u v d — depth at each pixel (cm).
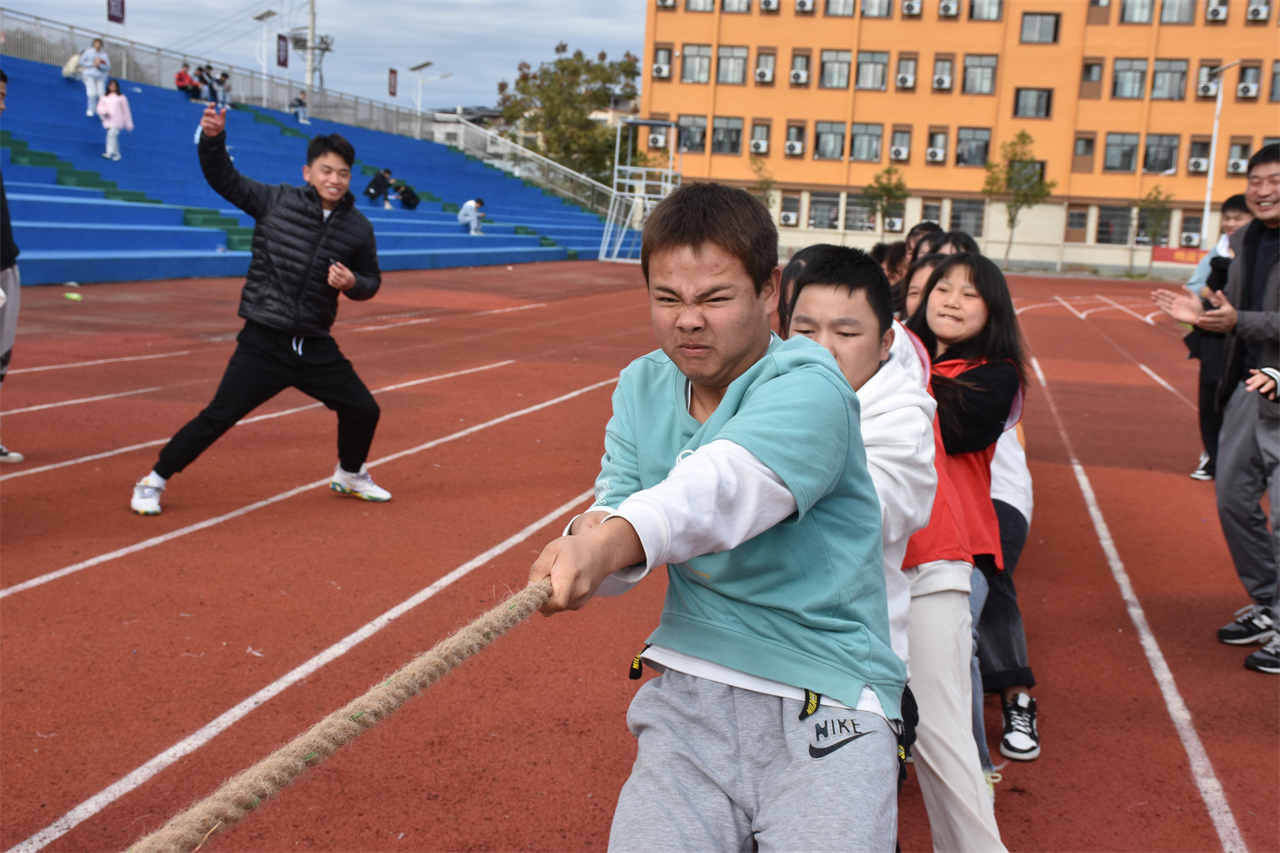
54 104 2584
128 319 1380
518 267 2906
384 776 337
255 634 437
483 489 682
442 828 309
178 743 347
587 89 5219
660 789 179
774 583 189
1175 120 4784
